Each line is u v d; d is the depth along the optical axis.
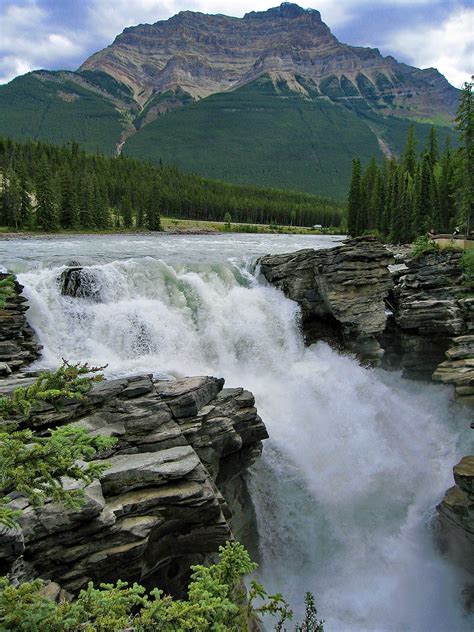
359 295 36.56
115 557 15.18
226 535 17.97
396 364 39.03
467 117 59.56
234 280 37.97
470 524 22.00
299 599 22.19
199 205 173.88
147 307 32.22
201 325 33.75
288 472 25.78
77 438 8.76
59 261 35.75
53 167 146.00
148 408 19.77
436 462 30.53
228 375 31.09
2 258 42.84
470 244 43.47
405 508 26.94
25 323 27.73
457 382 31.45
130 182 158.50
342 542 25.08
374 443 29.80
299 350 35.97
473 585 22.88
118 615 8.28
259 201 197.12
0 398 8.64
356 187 110.19
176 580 18.84
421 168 86.25
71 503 8.36
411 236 85.25
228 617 10.21
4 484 7.89
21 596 7.57
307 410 30.11
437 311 35.72
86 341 29.86
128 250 57.16
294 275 37.66
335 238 113.81
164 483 17.14
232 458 22.95
